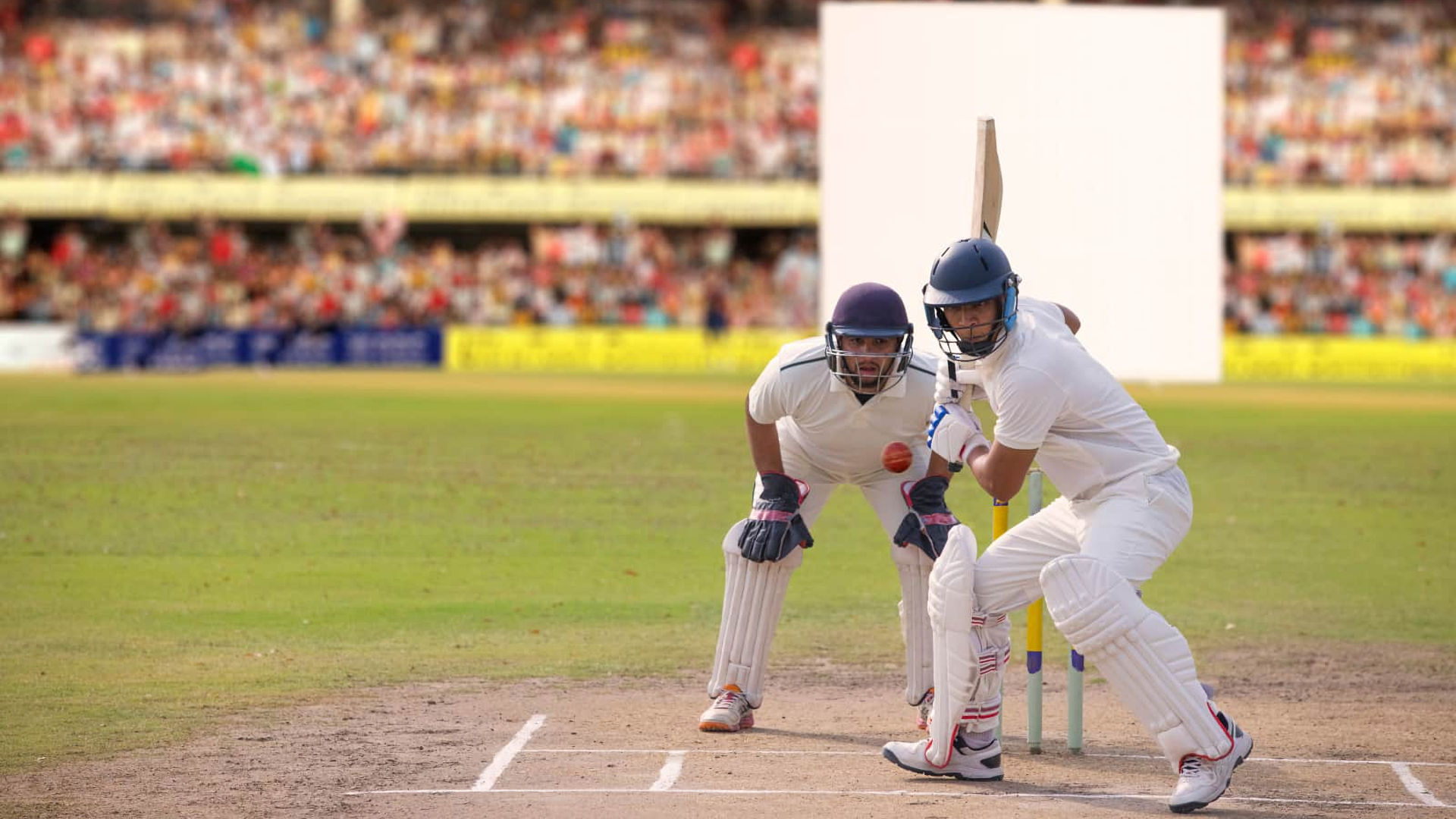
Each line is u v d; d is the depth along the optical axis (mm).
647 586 41406
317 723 26750
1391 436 83062
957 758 23000
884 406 25828
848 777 23172
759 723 27188
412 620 36688
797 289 155250
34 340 136375
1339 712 28359
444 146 155375
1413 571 44188
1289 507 56625
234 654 32625
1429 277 156125
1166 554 22188
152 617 36562
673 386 119562
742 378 130500
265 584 40969
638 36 164000
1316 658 33406
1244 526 52406
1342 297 155250
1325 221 153375
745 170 157375
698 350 148375
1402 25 165250
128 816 21141
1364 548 48125
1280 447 76938
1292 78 160875
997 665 23078
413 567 43812
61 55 154000
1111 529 21812
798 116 159875
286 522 51469
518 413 93625
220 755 24453
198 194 148750
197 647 33312
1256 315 154750
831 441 26391
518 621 36719
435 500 57094
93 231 154000
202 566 43375
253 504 55312
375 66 158000
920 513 26344
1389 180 158000
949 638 22453
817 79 162375
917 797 22016
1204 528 51875
